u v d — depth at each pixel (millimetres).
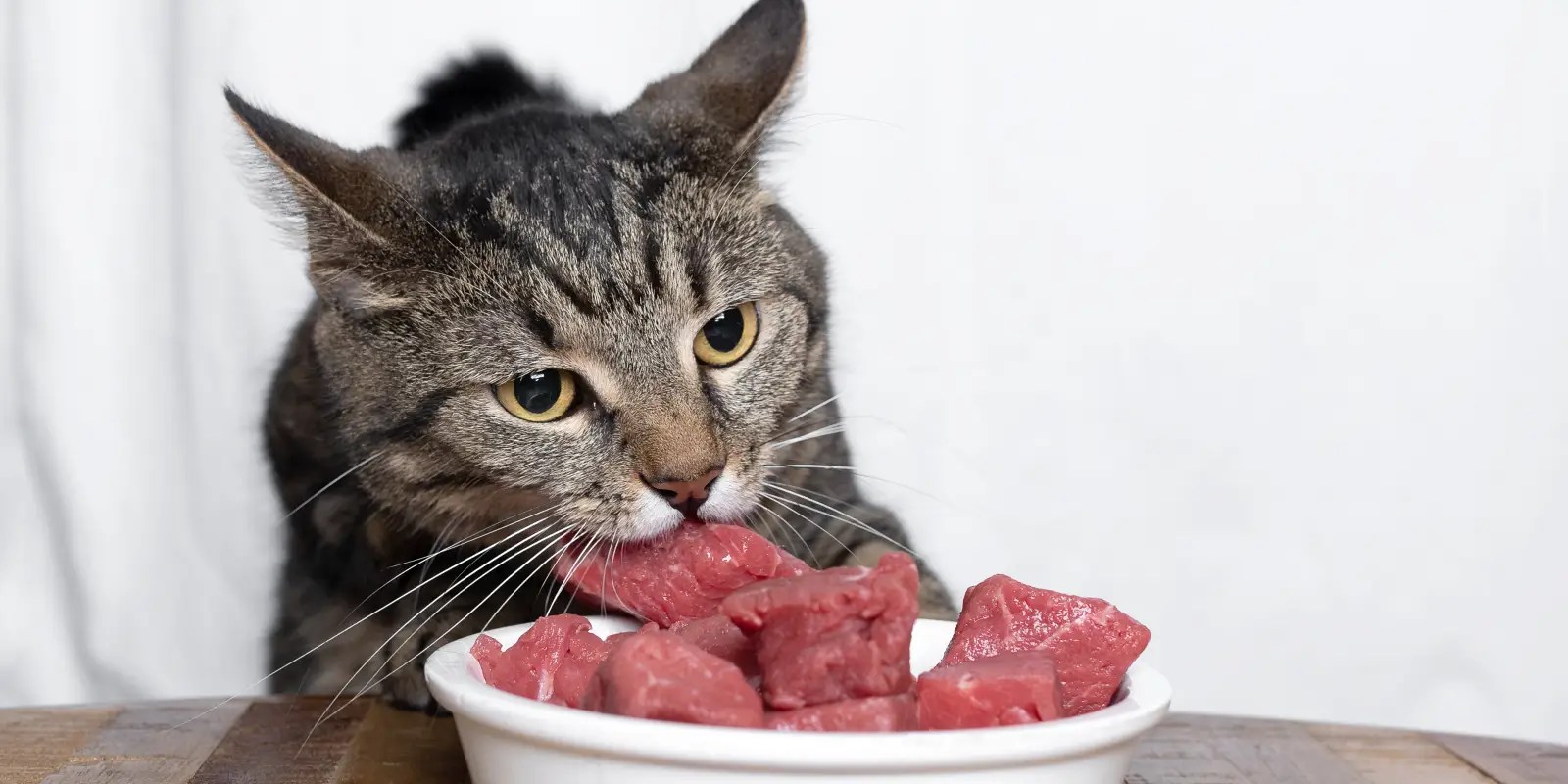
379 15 768
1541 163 786
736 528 547
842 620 478
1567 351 794
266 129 583
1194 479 812
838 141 792
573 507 576
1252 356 805
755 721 468
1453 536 805
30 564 783
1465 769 542
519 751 468
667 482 568
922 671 524
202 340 764
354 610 640
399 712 575
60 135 754
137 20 759
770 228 610
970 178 800
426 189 590
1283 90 792
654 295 580
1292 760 546
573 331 573
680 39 791
